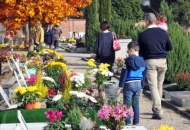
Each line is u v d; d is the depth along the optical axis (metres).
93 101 8.84
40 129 8.02
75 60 31.66
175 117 12.46
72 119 7.42
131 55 10.51
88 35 39.84
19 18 22.19
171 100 14.27
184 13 67.44
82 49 41.59
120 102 8.30
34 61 17.72
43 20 22.59
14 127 7.97
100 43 14.26
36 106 9.66
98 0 40.09
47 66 12.91
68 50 42.88
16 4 21.72
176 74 16.97
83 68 25.47
